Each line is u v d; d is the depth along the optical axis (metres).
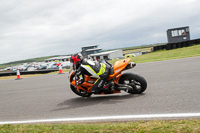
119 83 5.74
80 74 5.89
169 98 5.00
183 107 4.21
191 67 9.48
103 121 4.02
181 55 18.52
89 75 5.81
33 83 12.07
